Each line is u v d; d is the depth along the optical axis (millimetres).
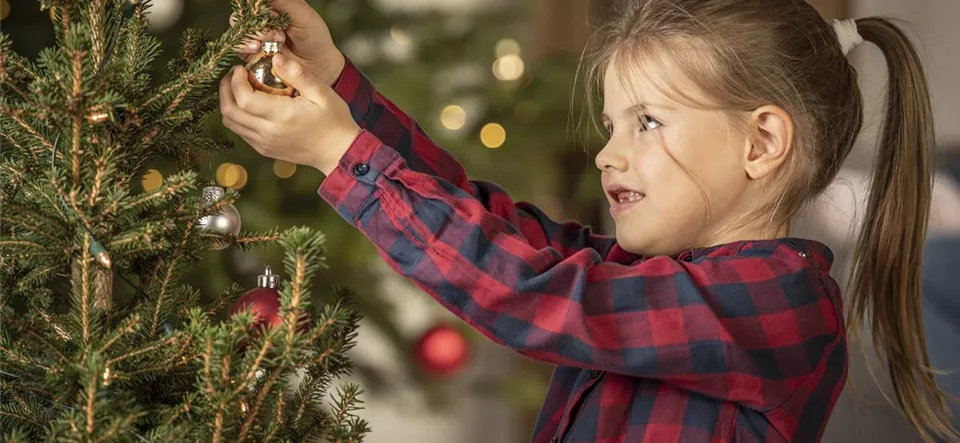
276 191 2096
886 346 1397
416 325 2773
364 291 2219
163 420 1072
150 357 1082
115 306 1128
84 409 1021
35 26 1975
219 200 1109
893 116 1382
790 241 1278
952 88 2955
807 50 1302
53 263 1084
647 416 1237
